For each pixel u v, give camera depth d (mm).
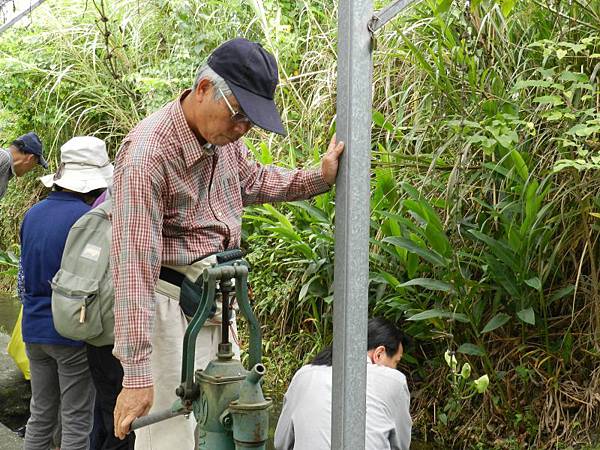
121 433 2172
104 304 2820
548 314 4133
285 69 5961
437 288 3924
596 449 3719
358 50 1684
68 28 7891
